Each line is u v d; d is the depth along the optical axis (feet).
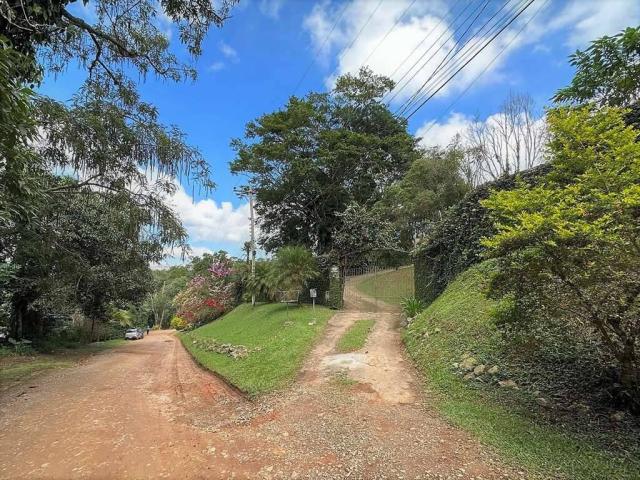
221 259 119.44
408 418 17.80
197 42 24.00
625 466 11.85
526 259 14.15
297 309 61.16
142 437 18.65
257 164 88.74
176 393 30.53
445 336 26.86
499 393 18.28
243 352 40.63
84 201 29.73
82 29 22.17
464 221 39.81
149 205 27.32
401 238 82.69
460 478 12.38
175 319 183.73
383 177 98.78
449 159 78.02
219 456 15.51
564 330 14.85
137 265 47.50
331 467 13.78
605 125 15.28
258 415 20.61
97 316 79.61
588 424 14.40
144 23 24.45
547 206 13.47
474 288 32.12
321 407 20.07
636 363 13.53
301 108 85.51
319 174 91.35
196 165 26.11
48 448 17.65
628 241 12.67
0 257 44.29
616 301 13.05
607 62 18.07
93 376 39.78
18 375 39.04
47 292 52.44
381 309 59.52
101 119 23.93
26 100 12.66
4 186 17.15
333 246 71.87
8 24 16.58
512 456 13.26
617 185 13.42
